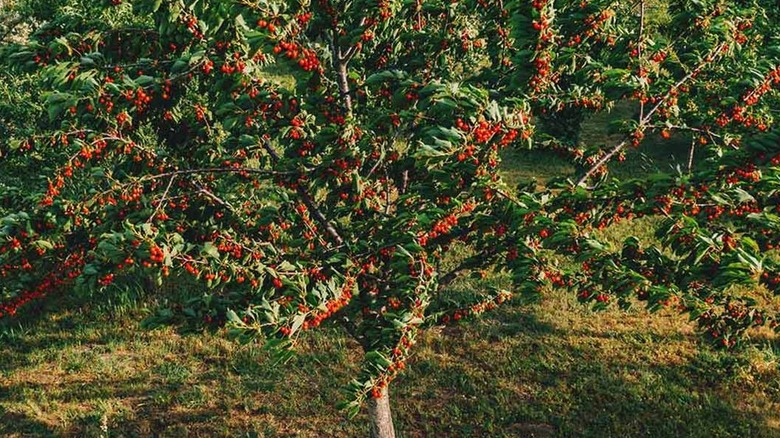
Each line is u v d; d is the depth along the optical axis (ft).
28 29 40.65
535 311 40.60
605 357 36.01
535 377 34.53
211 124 22.72
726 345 19.99
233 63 18.40
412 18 22.34
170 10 17.61
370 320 21.08
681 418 31.14
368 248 19.65
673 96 22.84
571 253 18.78
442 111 17.26
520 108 17.62
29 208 22.98
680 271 19.26
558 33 21.12
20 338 38.04
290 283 17.25
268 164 24.06
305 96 19.12
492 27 23.08
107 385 34.27
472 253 46.42
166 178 21.07
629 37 22.82
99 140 19.03
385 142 20.07
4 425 31.37
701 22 23.30
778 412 31.55
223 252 18.94
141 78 18.35
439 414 31.94
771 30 29.55
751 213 17.08
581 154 23.72
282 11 17.37
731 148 23.57
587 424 31.07
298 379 34.53
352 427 31.22
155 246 16.12
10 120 33.04
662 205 18.13
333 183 19.66
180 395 33.22
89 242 21.40
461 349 37.01
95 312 40.16
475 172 17.57
